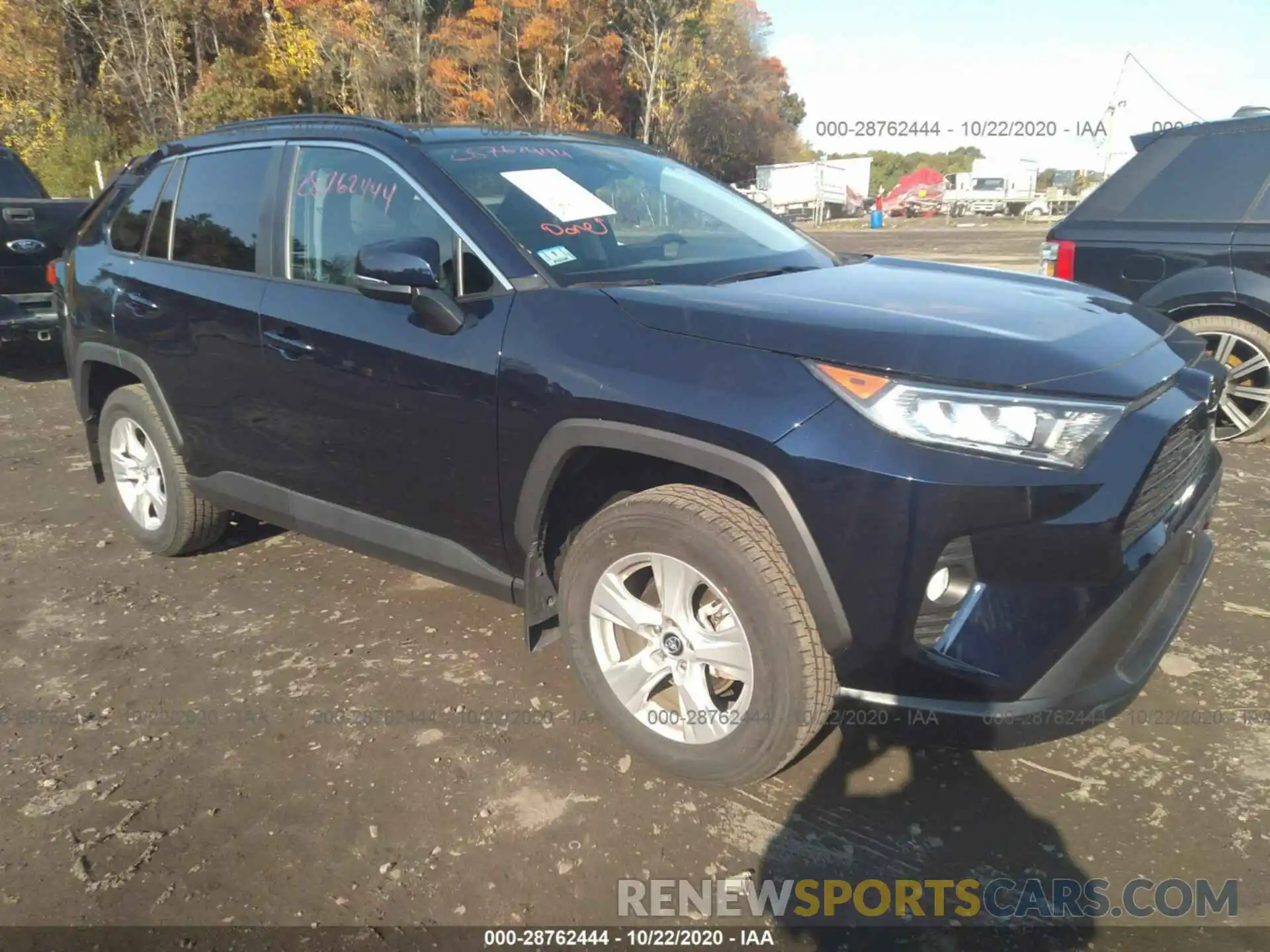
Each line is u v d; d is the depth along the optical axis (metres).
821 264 3.28
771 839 2.36
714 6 39.62
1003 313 2.46
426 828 2.43
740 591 2.27
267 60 32.31
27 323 7.51
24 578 4.03
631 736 2.62
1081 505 2.07
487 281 2.76
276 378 3.22
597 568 2.56
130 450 4.17
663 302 2.45
